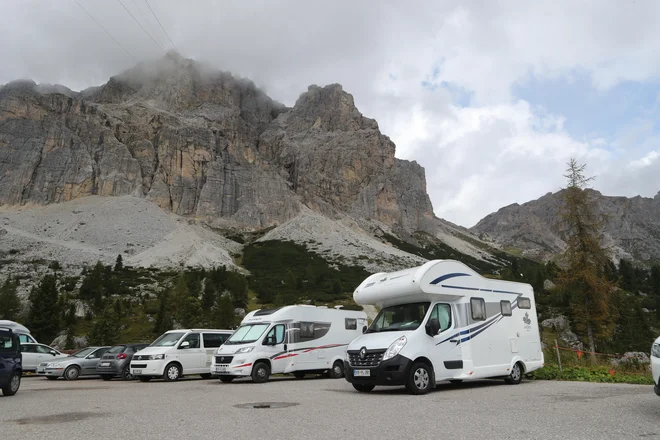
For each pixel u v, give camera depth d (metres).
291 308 21.25
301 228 163.75
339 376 22.22
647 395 11.26
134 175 167.25
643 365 20.44
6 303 61.06
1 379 13.58
